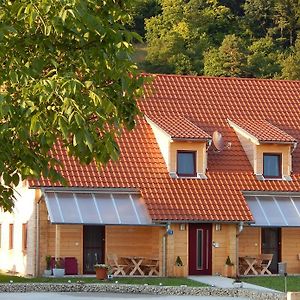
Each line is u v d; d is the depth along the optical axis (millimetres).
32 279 63812
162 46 170750
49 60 32594
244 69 160375
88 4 32188
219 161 72875
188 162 71500
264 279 66688
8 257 76625
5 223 78188
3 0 31672
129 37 32906
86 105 30625
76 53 32750
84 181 67875
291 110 79438
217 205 69188
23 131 30578
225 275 69062
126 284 60625
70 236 67875
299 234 72938
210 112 76938
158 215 66938
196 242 68938
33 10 30547
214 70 161000
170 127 71812
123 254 68938
